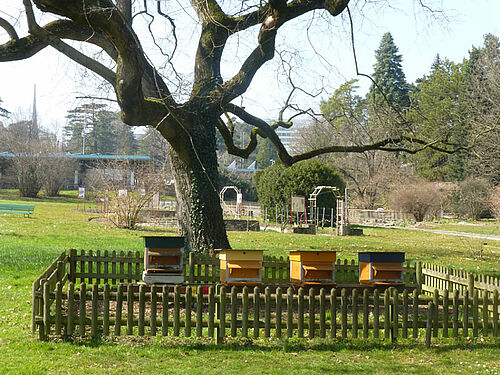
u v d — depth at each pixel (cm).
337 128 1772
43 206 4747
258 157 10925
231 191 7462
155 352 749
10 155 7119
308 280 989
